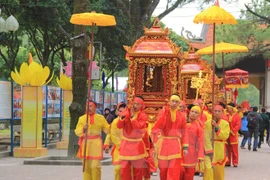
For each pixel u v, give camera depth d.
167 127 11.19
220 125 12.67
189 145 11.55
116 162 11.78
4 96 20.16
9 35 34.69
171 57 16.03
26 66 20.06
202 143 11.66
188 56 22.94
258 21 36.50
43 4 27.06
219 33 36.91
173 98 11.20
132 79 16.25
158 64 16.14
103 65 40.28
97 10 28.14
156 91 16.39
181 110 13.12
